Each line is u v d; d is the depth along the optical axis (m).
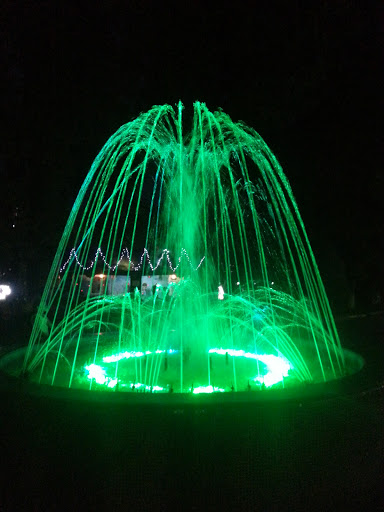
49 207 18.09
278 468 2.85
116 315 13.59
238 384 4.67
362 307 19.67
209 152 11.06
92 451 2.86
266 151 13.23
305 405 2.93
